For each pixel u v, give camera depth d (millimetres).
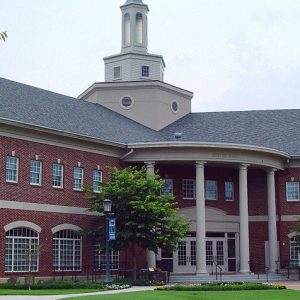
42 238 40938
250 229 53000
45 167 41531
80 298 26625
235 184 52969
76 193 43531
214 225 51406
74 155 43625
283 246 52000
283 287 34938
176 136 49500
